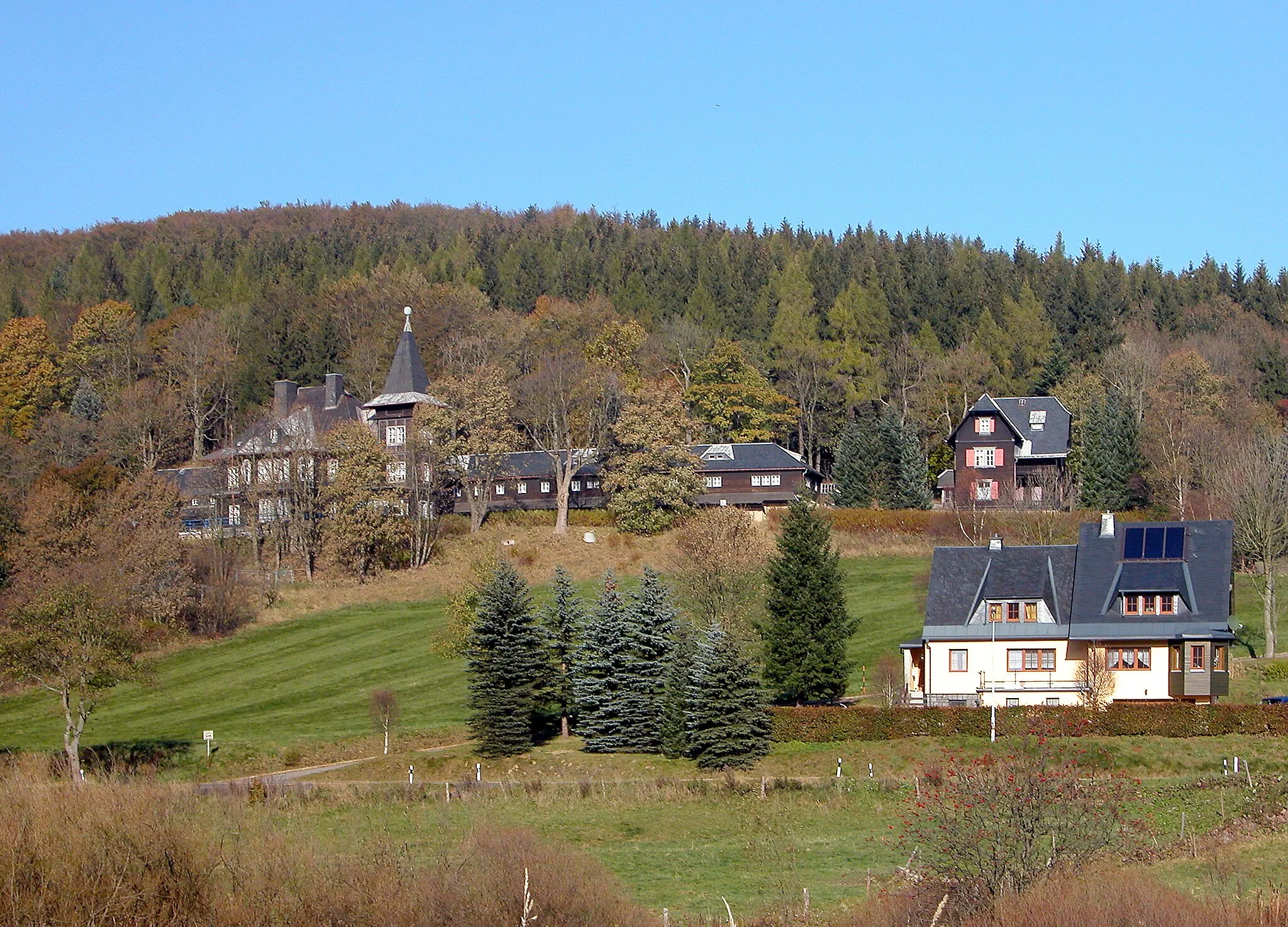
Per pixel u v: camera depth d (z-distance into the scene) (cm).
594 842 4384
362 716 7056
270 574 9762
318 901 2986
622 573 9488
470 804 4869
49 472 10088
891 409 11869
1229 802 4319
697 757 5609
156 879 2945
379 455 9912
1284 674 6488
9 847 2909
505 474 11338
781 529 9819
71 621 6050
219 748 6325
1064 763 4038
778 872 3862
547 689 6119
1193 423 10488
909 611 8319
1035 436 11219
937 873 3009
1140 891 2819
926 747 5462
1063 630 6244
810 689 6278
